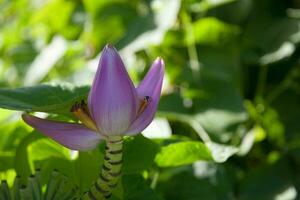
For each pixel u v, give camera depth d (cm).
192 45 161
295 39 163
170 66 160
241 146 154
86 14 195
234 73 160
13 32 223
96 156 111
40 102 108
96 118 89
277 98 167
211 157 116
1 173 118
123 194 113
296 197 151
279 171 155
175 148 116
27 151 115
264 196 152
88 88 113
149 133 145
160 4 164
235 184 154
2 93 106
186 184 141
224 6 167
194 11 164
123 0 171
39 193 99
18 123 124
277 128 164
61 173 104
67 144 91
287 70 169
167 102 154
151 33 160
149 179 129
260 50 165
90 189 95
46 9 198
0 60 225
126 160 113
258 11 169
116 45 166
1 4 243
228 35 161
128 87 88
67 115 99
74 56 189
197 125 150
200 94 155
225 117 151
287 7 171
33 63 200
